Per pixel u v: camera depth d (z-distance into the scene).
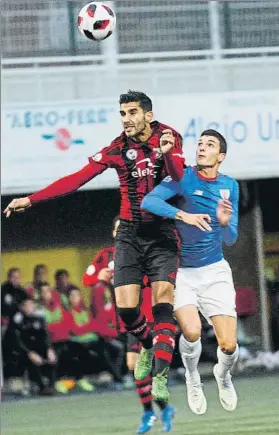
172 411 23.88
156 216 22.95
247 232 44.81
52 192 22.97
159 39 42.53
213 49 42.75
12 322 37.84
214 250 24.11
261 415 27.39
